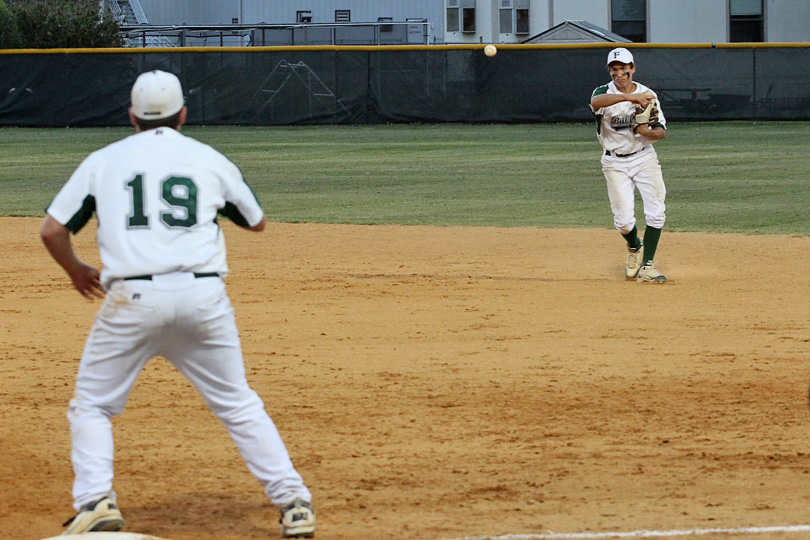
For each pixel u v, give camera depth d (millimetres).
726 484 16484
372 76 109812
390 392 21875
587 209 53406
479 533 14391
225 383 14094
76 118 109250
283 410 20672
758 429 19312
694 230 45875
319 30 150000
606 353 24969
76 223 13727
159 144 13805
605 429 19406
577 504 15641
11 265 37844
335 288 33594
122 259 13266
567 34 124688
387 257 39719
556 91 107562
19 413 20297
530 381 22609
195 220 13617
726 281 34250
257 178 68688
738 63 107188
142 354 13711
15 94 109375
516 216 51219
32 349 25531
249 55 109188
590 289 33125
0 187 63844
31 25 124438
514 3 146125
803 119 107438
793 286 33281
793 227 46219
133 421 19953
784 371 23219
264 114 110188
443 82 109188
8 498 15891
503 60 107750
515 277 35406
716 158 76625
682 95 108000
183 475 17188
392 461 17812
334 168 74312
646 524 14688
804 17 144000
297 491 14258
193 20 173000
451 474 17156
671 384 22281
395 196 59531
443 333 27281
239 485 16781
